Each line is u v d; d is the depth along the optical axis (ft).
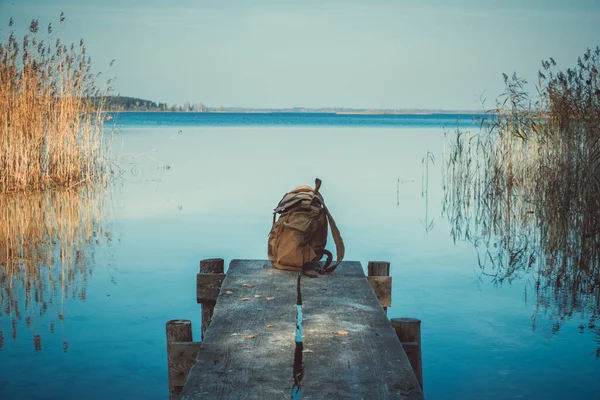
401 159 87.35
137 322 21.24
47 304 23.12
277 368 12.70
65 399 15.47
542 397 15.90
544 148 41.42
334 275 20.20
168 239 35.09
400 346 14.02
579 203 35.24
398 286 26.45
